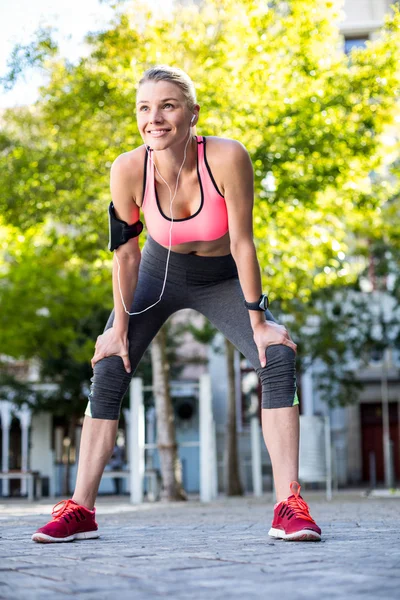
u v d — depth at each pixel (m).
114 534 4.54
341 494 18.66
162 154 4.03
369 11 29.81
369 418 31.78
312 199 15.16
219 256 4.27
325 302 24.16
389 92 14.89
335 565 2.77
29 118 16.09
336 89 14.78
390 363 31.20
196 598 2.12
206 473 15.72
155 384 16.45
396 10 15.13
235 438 19.52
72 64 14.92
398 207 19.48
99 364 4.36
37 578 2.55
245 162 4.06
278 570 2.66
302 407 30.06
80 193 15.38
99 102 14.82
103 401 4.32
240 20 14.80
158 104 3.96
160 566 2.81
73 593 2.23
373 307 28.28
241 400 29.86
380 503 11.94
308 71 14.80
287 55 14.97
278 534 3.97
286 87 14.93
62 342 23.77
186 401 29.72
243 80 14.67
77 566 2.85
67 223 15.74
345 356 29.62
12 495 28.64
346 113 14.95
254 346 4.25
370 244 24.44
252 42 14.75
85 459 4.28
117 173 4.19
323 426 14.91
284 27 14.88
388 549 3.31
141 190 4.18
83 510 4.12
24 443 29.16
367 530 4.56
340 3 14.84
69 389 25.94
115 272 4.35
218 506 12.30
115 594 2.20
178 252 4.26
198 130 14.41
